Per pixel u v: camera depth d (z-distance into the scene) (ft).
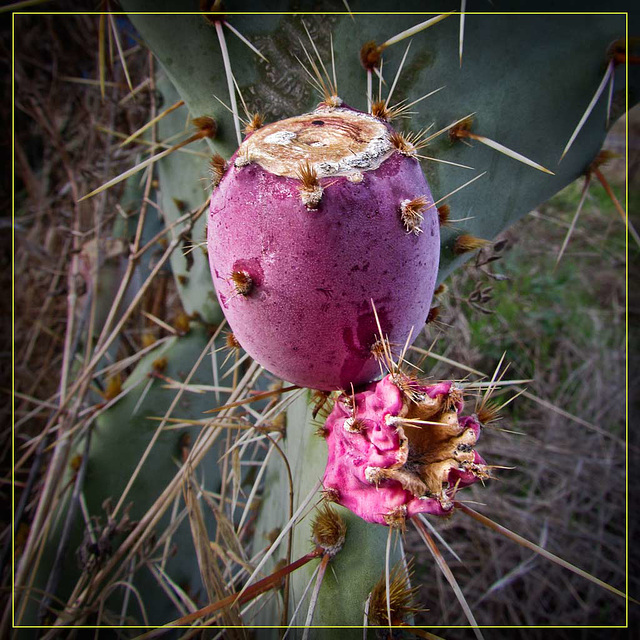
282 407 0.69
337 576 0.59
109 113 1.46
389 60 0.63
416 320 0.44
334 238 0.39
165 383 1.03
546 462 1.54
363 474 0.42
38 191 1.70
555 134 0.68
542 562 1.41
